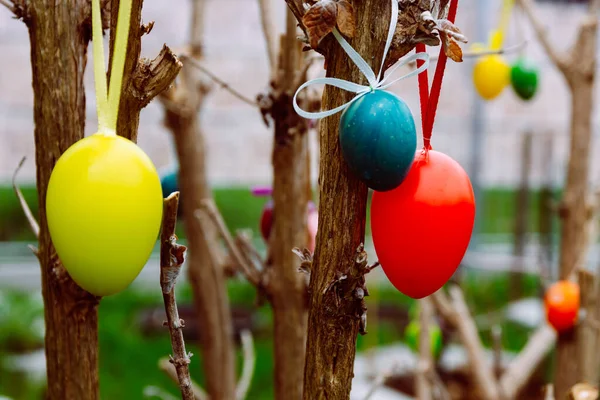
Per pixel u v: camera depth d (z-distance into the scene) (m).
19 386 1.91
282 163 0.72
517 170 3.10
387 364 1.79
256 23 3.04
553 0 2.74
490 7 2.58
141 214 0.48
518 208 2.16
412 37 0.51
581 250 1.08
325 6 0.49
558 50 1.09
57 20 0.58
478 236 2.68
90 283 0.48
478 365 1.08
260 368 2.00
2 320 2.31
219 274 1.05
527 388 1.57
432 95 0.52
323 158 0.52
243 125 3.20
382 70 0.51
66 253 0.48
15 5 0.58
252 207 3.19
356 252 0.52
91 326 0.60
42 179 0.59
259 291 0.76
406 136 0.49
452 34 0.50
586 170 1.09
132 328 2.36
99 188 0.47
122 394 1.83
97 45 0.49
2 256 3.00
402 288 0.52
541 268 1.53
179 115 0.99
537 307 2.15
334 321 0.52
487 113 3.12
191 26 1.02
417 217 0.51
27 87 3.13
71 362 0.60
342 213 0.52
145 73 0.52
